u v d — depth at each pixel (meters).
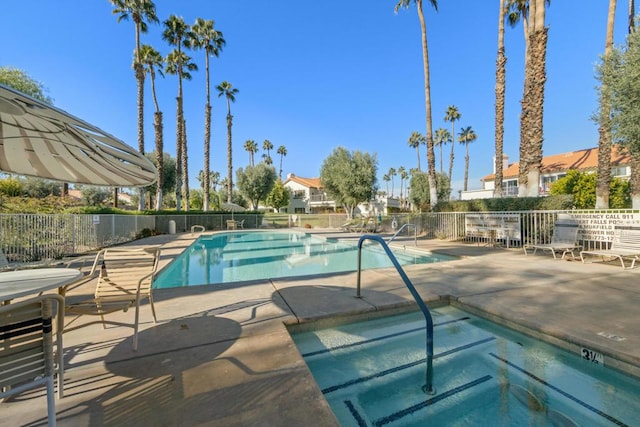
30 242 7.66
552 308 3.26
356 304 3.53
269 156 58.78
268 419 1.62
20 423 1.60
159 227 17.88
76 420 1.62
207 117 24.14
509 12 15.93
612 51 7.48
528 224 8.34
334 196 23.59
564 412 1.98
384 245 3.12
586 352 2.43
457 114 41.81
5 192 12.55
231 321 3.01
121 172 3.02
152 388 1.90
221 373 2.06
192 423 1.59
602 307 3.26
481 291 4.01
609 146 10.28
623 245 5.96
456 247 9.05
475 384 2.31
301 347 2.90
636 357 2.14
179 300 3.72
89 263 6.40
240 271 7.62
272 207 39.53
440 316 3.60
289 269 7.91
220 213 23.23
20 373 1.34
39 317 1.41
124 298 2.69
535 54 9.41
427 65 14.48
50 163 2.85
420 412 2.02
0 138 2.23
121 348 2.43
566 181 16.92
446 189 33.47
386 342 2.99
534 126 9.45
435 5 15.55
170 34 20.98
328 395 2.22
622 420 1.88
